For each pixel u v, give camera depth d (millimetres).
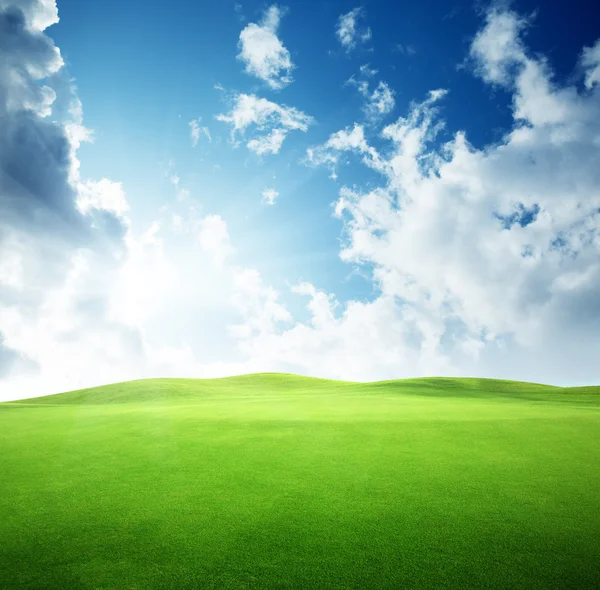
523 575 8398
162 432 20969
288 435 19859
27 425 24219
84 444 18906
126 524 10625
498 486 13172
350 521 10719
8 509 11617
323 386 72938
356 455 16531
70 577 8391
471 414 25641
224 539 9820
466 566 8695
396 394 49406
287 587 7984
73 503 11992
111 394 61562
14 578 8359
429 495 12422
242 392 61562
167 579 8273
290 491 12750
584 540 9781
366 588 7961
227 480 13758
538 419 23422
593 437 19391
